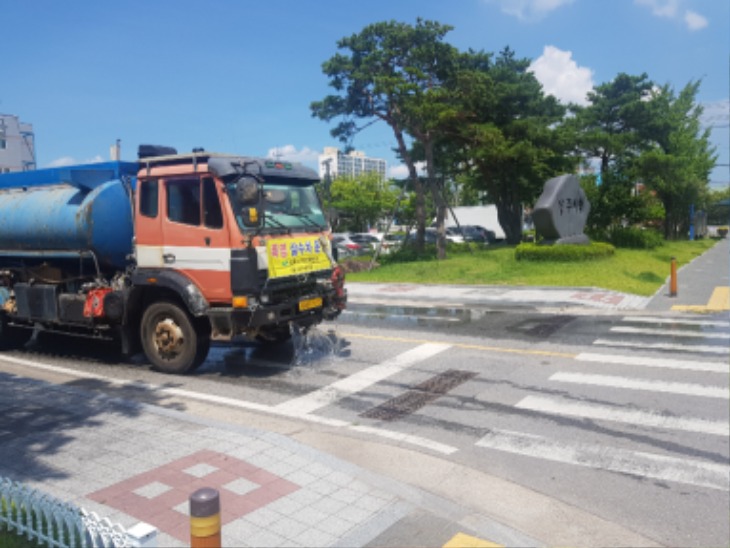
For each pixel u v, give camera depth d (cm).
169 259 855
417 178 2750
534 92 2670
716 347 953
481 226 4428
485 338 1073
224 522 427
